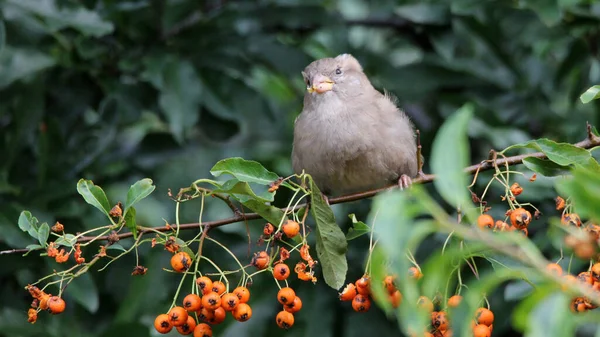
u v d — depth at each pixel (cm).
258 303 1074
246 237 1116
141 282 1088
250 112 1173
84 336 1097
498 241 445
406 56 1404
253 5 1214
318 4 1222
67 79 1160
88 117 1266
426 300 606
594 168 705
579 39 1170
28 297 1117
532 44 1193
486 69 1191
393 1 1268
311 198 727
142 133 1302
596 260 639
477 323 632
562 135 1170
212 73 1149
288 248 1069
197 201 1173
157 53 1121
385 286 639
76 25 1045
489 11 1177
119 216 712
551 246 994
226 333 1066
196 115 1084
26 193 1055
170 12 1122
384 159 1028
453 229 430
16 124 1064
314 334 1036
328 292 1071
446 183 442
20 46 1081
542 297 419
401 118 1042
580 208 433
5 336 1052
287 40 1271
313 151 1043
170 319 681
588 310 600
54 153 1073
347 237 761
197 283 680
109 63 1140
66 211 1045
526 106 1192
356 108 1028
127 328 1044
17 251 700
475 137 1132
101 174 1124
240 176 716
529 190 1012
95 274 1101
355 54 1235
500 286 1031
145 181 710
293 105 1361
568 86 1226
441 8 1197
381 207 423
